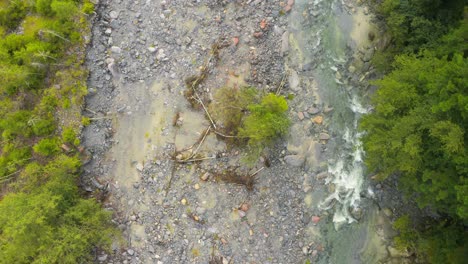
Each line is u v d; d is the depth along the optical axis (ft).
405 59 50.37
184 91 61.05
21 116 57.00
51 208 51.67
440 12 53.62
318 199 58.54
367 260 57.11
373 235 57.57
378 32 59.88
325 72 60.85
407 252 55.57
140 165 60.18
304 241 57.67
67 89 58.70
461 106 40.16
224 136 59.47
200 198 59.00
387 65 57.31
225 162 59.31
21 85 57.77
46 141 57.11
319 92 60.39
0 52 57.31
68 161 56.90
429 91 44.32
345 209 58.49
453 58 44.24
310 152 59.31
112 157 60.85
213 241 58.08
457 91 41.50
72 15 59.67
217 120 59.93
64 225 53.26
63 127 58.44
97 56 60.90
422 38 53.62
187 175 59.52
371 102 55.83
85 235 53.52
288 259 57.26
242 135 58.13
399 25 54.54
